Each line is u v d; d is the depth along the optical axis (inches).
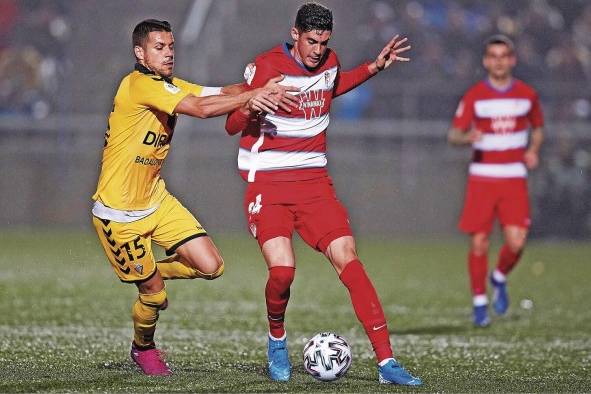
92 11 3193.9
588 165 2578.7
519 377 825.5
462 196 2637.8
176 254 816.9
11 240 2363.4
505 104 1267.2
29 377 777.6
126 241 780.0
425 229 2652.6
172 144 2674.7
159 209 796.6
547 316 1317.7
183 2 3216.0
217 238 2539.4
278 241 773.9
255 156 796.6
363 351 979.9
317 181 799.7
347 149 2674.7
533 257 2228.1
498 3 3095.5
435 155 2647.6
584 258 2209.6
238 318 1227.2
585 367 892.0
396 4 3120.1
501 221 1277.1
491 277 1299.2
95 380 765.3
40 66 3056.1
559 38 3009.4
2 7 3164.4
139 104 759.7
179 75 2938.0
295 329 1147.3
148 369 802.2
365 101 2728.8
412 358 938.1
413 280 1748.3
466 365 896.9
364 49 3016.7
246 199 804.6
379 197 2659.9
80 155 2711.6
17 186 2714.1
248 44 3176.7
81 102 3016.7
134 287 1542.8
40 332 1067.9
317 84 790.5
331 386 749.3
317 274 1836.9
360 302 765.3
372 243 2497.5
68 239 2406.5
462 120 1275.8
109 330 1096.2
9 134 2721.5
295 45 789.2
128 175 775.7
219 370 834.8
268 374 812.6
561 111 2701.8
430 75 2910.9
